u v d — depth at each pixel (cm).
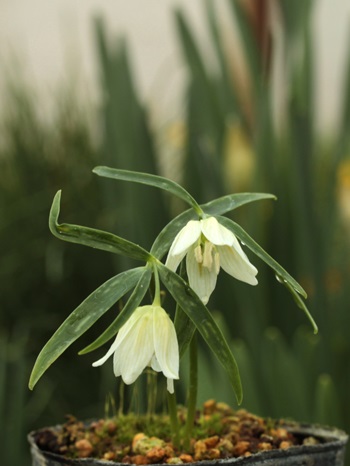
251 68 110
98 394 125
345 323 111
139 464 50
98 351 125
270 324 105
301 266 108
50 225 48
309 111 106
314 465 50
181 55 115
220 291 105
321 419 78
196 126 112
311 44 107
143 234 101
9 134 137
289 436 53
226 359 48
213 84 113
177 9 115
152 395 57
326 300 102
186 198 49
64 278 129
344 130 112
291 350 105
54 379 125
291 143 103
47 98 140
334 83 220
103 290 48
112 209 112
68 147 134
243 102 112
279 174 108
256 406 79
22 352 119
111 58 106
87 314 48
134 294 48
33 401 124
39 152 135
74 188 131
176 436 52
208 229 48
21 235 130
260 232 104
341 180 129
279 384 85
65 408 125
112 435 53
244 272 49
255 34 109
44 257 130
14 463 105
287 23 107
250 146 114
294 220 107
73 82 139
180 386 98
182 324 49
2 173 135
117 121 104
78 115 136
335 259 125
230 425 54
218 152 112
